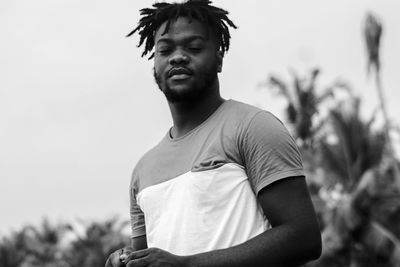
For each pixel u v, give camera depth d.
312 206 3.10
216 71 3.41
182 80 3.32
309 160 26.77
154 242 3.24
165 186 3.28
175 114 3.43
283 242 2.99
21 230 49.81
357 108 26.25
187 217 3.16
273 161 3.11
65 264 46.31
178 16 3.37
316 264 25.33
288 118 29.16
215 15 3.42
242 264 2.96
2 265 47.78
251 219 3.13
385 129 24.67
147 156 3.47
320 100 28.86
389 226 25.62
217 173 3.16
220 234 3.10
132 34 3.59
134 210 3.68
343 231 25.14
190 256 3.00
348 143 25.91
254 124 3.18
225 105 3.35
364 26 22.75
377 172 25.31
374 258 25.36
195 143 3.29
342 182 26.20
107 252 43.88
